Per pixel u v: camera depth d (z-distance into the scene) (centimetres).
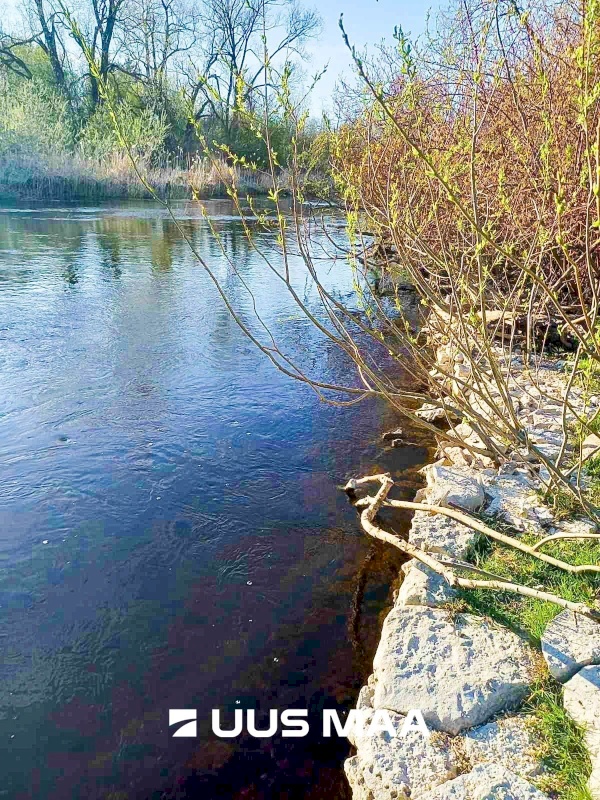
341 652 259
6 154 2047
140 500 365
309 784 205
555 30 435
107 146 2250
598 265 471
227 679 246
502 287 652
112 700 237
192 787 205
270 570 310
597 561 269
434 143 470
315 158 545
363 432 462
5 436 432
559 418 422
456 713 206
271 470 405
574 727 199
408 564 305
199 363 591
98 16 2691
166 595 292
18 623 272
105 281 917
